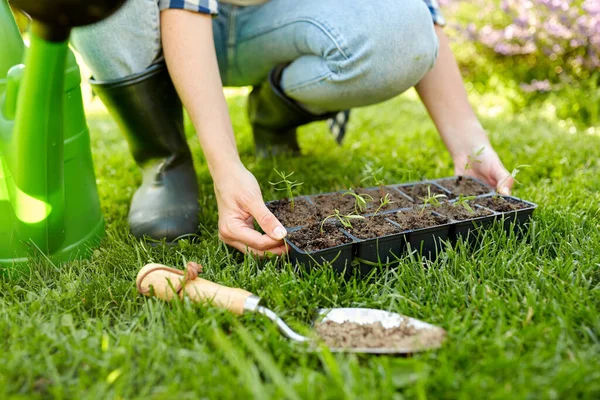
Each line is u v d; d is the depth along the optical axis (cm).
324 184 118
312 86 102
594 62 178
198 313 76
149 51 91
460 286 80
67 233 91
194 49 87
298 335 72
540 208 98
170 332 73
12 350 69
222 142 87
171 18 87
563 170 121
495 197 97
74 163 91
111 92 94
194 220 98
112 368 67
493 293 77
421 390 62
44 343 70
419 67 97
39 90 75
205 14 87
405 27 93
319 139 150
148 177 100
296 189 112
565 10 179
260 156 132
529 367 65
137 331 75
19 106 77
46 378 67
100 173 126
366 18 93
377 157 130
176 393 64
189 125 161
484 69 209
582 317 73
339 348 70
